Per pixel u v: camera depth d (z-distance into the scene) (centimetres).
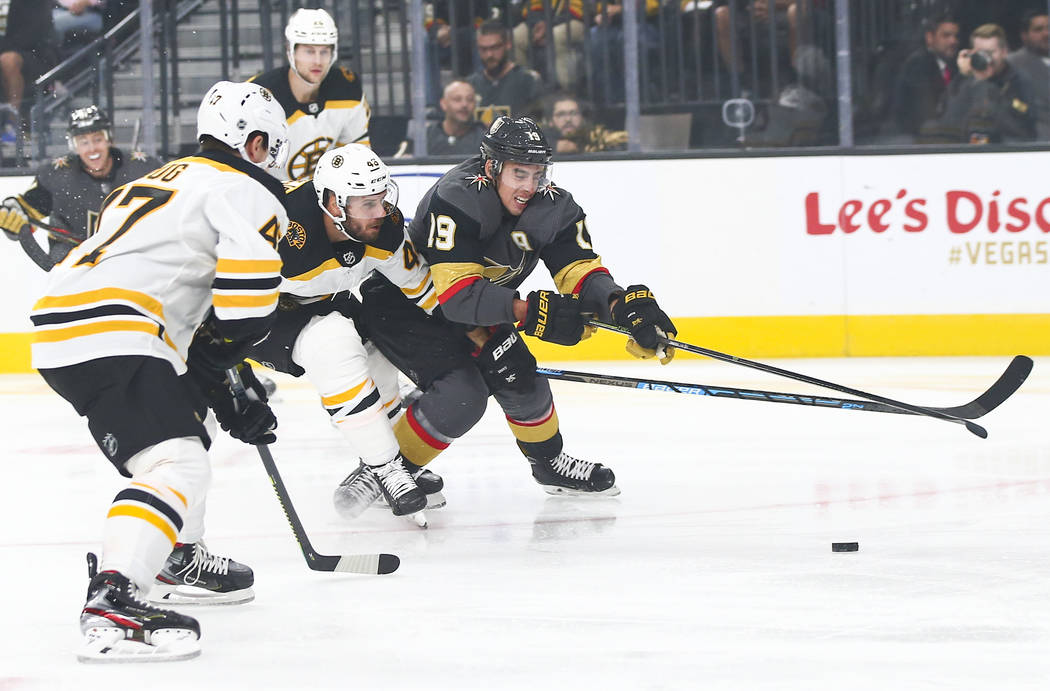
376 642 792
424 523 1141
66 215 2003
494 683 708
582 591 913
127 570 757
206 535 1130
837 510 1187
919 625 809
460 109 2466
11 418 1922
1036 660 734
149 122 2509
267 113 846
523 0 2447
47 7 2505
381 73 2494
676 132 2483
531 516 1191
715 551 1034
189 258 803
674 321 2453
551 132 2478
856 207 2428
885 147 2430
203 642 797
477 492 1313
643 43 2459
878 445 1549
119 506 764
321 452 1572
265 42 2497
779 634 795
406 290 1172
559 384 2184
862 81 2480
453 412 1188
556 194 1191
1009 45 2450
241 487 1355
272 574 985
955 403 1831
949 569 956
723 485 1322
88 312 785
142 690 706
